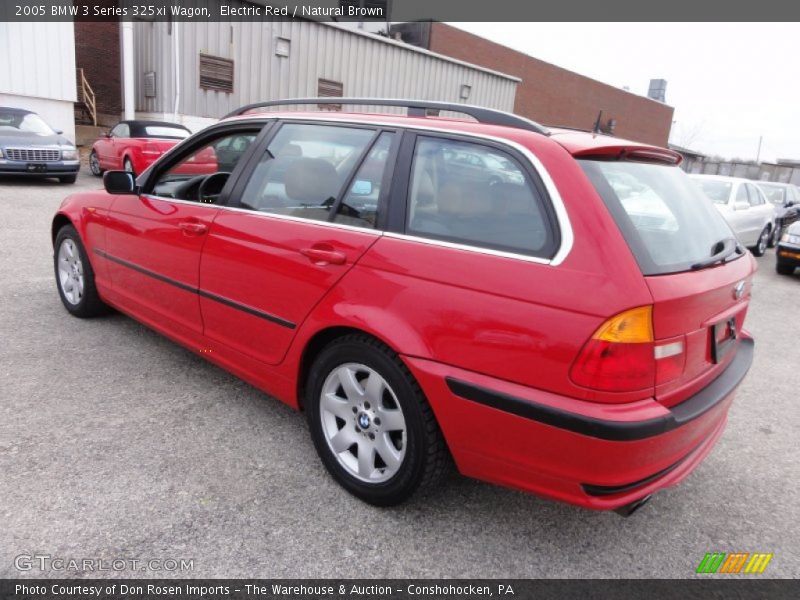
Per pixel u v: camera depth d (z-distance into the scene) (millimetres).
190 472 2770
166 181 3969
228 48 15539
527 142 2328
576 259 2066
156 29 15234
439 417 2314
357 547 2385
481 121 2592
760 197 11812
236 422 3256
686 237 2438
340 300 2576
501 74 22578
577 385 2014
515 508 2717
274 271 2857
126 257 3904
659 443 2090
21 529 2307
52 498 2496
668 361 2104
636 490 2172
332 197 2775
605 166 2352
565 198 2156
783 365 5125
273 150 3135
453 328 2248
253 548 2326
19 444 2859
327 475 2838
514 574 2316
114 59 21406
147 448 2932
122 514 2443
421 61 19812
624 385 2000
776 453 3459
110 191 3746
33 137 11367
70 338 4207
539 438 2100
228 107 15914
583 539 2553
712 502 2912
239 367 3217
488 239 2279
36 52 14562
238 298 3074
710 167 36719
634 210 2246
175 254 3459
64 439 2938
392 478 2514
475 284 2219
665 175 2717
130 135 12602
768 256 12383
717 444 3535
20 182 11789
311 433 2842
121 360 3918
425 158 2553
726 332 2590
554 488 2154
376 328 2422
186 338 3557
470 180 2398
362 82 18438
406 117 2744
